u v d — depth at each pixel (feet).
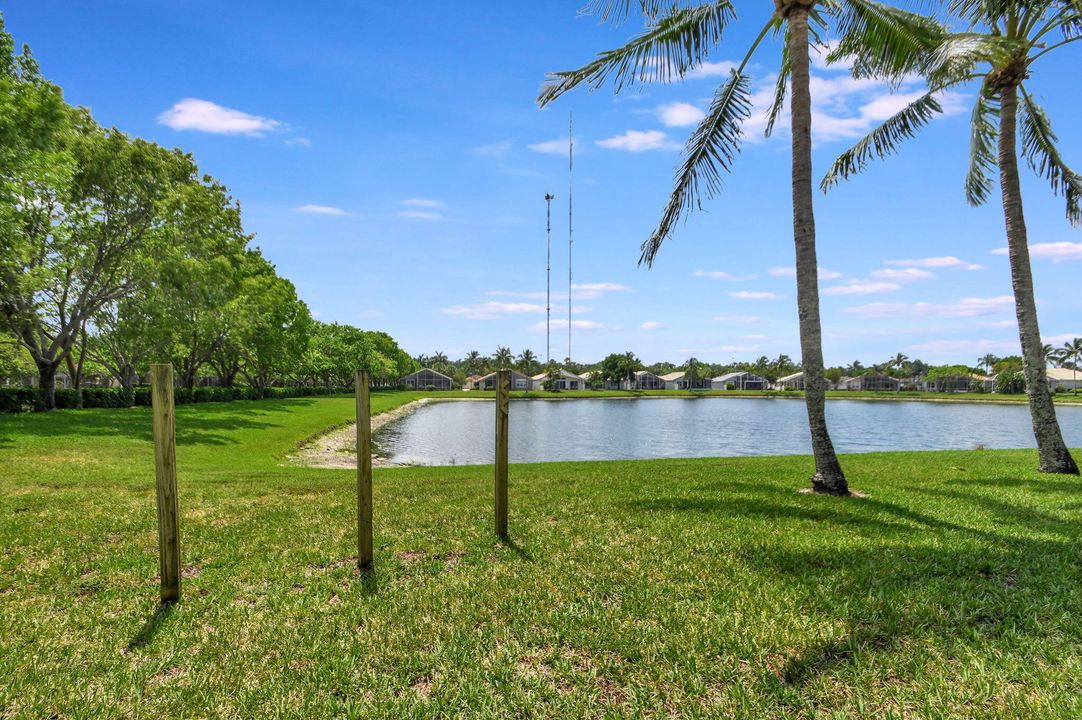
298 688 11.32
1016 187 38.01
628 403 278.87
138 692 11.27
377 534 21.66
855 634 12.76
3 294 66.13
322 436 94.63
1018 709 10.00
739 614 13.99
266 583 16.97
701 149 33.86
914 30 29.43
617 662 12.00
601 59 32.48
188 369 137.69
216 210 95.55
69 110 70.95
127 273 84.02
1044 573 16.48
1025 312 37.93
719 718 10.05
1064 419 173.27
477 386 418.72
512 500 28.04
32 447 46.21
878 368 537.65
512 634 13.37
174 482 15.48
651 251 35.78
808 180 29.53
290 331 172.96
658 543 20.15
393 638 13.25
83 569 17.99
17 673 11.97
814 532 21.35
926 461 44.21
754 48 31.89
